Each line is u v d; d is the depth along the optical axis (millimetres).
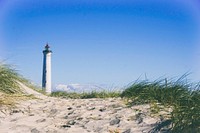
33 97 7613
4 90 7316
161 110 5746
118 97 8031
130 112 5891
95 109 6457
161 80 6965
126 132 4871
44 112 6324
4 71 7754
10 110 6098
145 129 4895
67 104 7328
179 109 5203
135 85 7547
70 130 5105
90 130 5086
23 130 5059
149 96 6648
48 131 5035
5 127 5164
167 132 4688
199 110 4785
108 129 5059
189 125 4582
